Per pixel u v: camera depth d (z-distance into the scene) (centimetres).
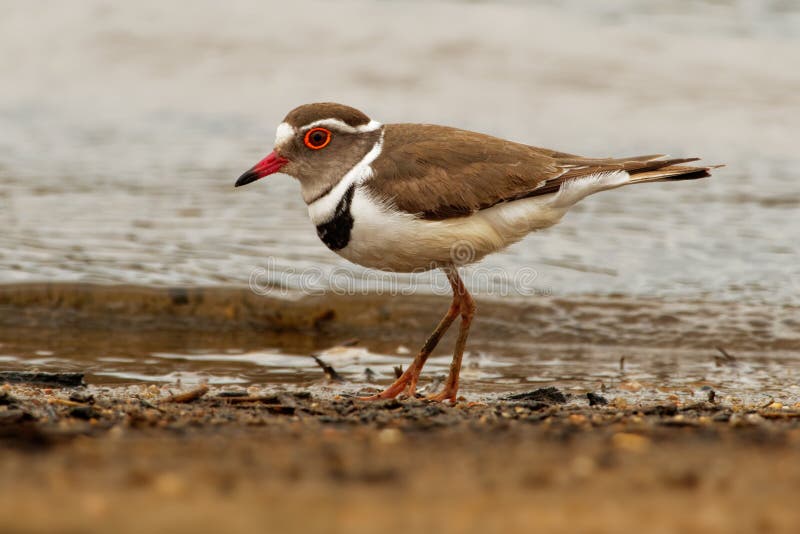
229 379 1195
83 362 1248
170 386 1148
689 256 1581
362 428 824
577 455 712
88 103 2331
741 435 784
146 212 1753
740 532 540
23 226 1670
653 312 1401
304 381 1197
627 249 1614
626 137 2077
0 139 2138
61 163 2008
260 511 573
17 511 565
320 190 1106
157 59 2444
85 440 755
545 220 1113
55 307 1424
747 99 2231
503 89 2295
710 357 1305
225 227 1691
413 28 2508
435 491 616
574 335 1370
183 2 2591
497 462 691
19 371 1169
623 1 2655
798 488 620
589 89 2291
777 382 1197
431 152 1086
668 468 671
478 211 1087
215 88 2370
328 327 1418
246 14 2564
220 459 698
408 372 1134
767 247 1611
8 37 2502
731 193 1842
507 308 1422
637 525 550
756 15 2594
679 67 2375
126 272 1496
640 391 1155
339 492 614
